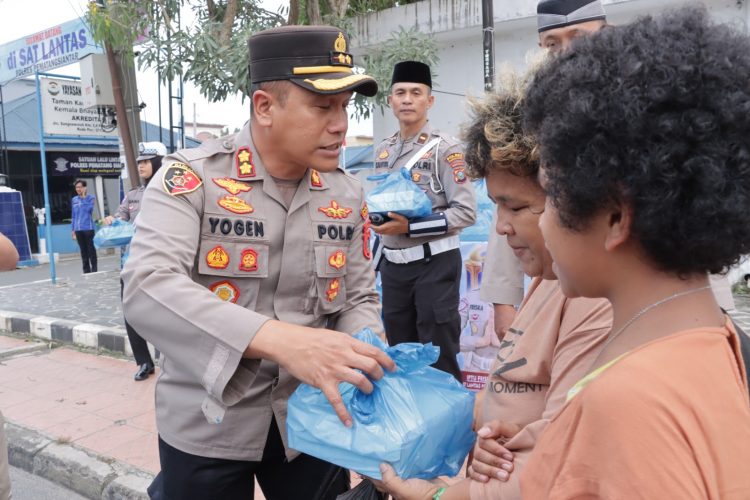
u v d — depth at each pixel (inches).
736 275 250.2
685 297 28.8
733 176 25.8
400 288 135.9
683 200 26.0
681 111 25.6
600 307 40.9
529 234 43.8
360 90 63.4
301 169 65.6
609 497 25.3
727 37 26.9
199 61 214.2
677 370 26.2
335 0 264.5
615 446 25.4
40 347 229.0
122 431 148.5
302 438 51.8
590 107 26.6
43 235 567.2
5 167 521.0
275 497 71.7
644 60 26.1
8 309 282.7
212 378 53.9
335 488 70.1
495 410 49.1
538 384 47.5
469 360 152.6
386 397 50.6
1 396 177.0
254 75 61.4
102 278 371.2
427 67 138.6
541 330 47.5
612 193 27.4
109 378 188.7
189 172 61.5
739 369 28.9
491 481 43.2
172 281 55.9
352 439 48.9
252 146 64.7
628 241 28.6
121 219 229.8
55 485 135.4
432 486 47.0
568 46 31.4
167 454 65.8
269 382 64.2
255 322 53.0
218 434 62.8
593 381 27.8
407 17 274.5
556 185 29.1
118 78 306.0
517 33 264.7
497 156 41.5
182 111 329.1
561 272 32.0
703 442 25.3
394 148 143.8
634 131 25.7
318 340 51.1
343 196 71.6
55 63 396.5
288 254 65.4
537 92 30.9
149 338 57.4
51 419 157.6
